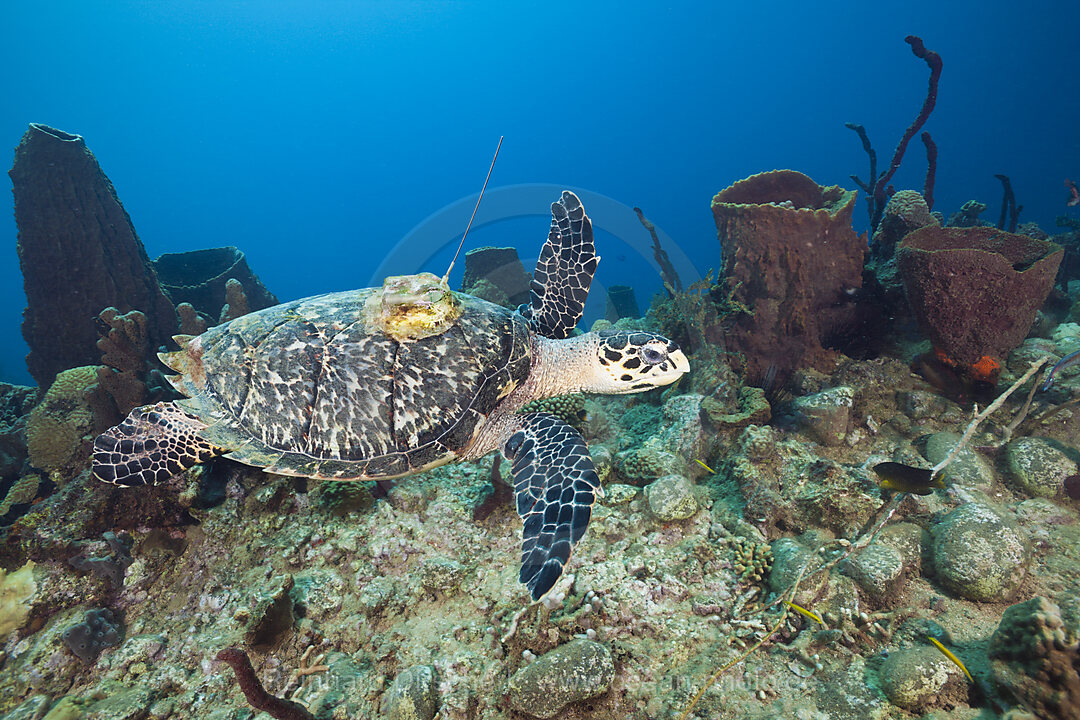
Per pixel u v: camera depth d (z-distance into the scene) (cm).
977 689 62
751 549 80
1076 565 73
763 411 102
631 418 118
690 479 92
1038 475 83
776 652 70
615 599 75
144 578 82
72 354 120
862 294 114
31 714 67
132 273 124
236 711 67
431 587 79
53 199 113
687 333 120
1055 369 77
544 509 71
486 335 80
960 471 86
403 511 89
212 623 78
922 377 104
